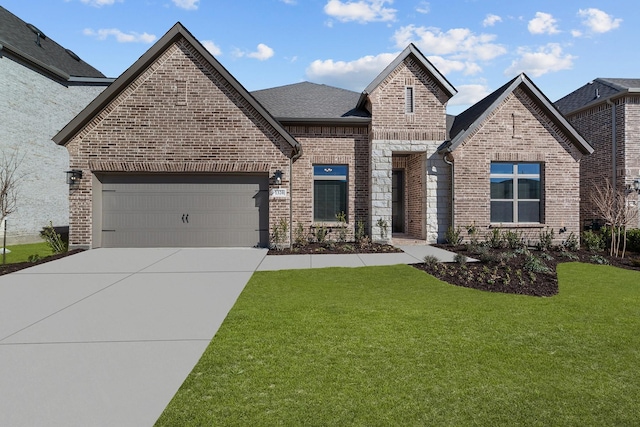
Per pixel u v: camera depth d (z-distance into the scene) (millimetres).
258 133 11328
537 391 3199
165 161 11148
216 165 11250
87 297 6141
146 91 11094
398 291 6609
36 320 4984
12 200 13102
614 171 16234
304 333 4500
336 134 13492
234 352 3953
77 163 10938
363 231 13219
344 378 3389
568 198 13016
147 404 2979
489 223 12820
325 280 7461
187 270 8352
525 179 13203
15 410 2889
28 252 11539
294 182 13281
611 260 9992
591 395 3139
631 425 2730
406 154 14484
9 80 14266
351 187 13477
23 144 14875
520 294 6449
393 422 2738
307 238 13156
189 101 11188
